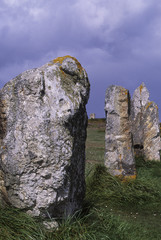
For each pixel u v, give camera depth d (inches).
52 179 142.9
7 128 150.7
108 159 287.3
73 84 164.2
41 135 142.9
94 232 154.5
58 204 148.9
